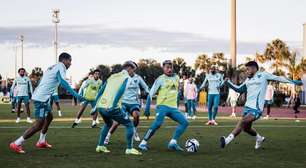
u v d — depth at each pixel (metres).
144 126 19.20
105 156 10.33
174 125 19.62
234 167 9.05
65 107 41.19
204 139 14.14
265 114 32.66
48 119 11.60
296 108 33.41
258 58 74.56
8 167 8.81
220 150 11.59
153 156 10.44
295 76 71.50
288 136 15.29
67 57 11.09
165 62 11.77
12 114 28.39
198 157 10.34
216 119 24.80
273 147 12.25
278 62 73.50
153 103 52.81
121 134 15.50
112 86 10.66
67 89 10.89
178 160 9.86
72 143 12.74
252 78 11.66
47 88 10.89
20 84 21.05
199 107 44.47
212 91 20.50
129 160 9.78
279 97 50.19
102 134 11.02
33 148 11.64
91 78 18.34
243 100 44.62
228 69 47.12
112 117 10.65
